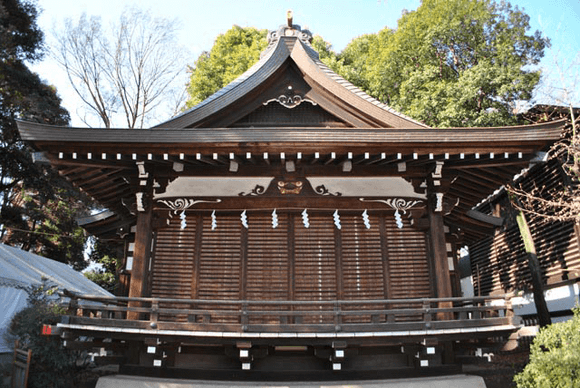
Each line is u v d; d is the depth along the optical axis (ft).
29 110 66.44
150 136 22.17
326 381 22.52
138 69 81.92
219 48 77.46
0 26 61.46
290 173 26.22
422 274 25.81
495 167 25.40
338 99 27.89
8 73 64.90
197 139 22.34
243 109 28.02
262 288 25.12
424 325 21.68
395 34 59.77
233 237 26.11
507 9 53.26
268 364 23.25
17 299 40.45
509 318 21.97
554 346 21.03
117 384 22.20
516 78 45.29
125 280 30.94
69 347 22.36
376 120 26.81
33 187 73.10
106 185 27.20
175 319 24.57
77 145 22.11
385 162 25.13
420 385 22.31
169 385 22.03
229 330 21.03
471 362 23.85
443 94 49.32
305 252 25.82
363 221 26.73
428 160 24.59
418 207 26.22
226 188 26.18
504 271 52.60
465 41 53.16
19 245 83.05
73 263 88.28
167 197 25.94
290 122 29.01
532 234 46.01
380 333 20.90
